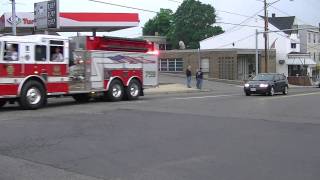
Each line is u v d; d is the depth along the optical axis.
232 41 72.19
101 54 23.78
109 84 24.31
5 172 8.81
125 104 22.69
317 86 58.47
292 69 69.88
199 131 13.67
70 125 14.83
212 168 9.02
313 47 78.38
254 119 16.77
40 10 36.66
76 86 22.52
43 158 10.00
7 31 40.91
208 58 60.69
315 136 12.83
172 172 8.73
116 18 39.94
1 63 19.33
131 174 8.60
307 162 9.49
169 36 93.25
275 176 8.39
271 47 68.06
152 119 16.52
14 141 11.99
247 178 8.27
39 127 14.38
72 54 22.45
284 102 24.62
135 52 25.81
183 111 19.44
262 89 30.34
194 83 48.53
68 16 38.59
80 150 10.82
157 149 10.92
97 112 18.78
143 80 26.41
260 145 11.41
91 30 43.44
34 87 20.31
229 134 13.12
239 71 60.97
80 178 8.35
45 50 20.89
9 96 19.59
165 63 63.91
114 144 11.56
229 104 23.06
